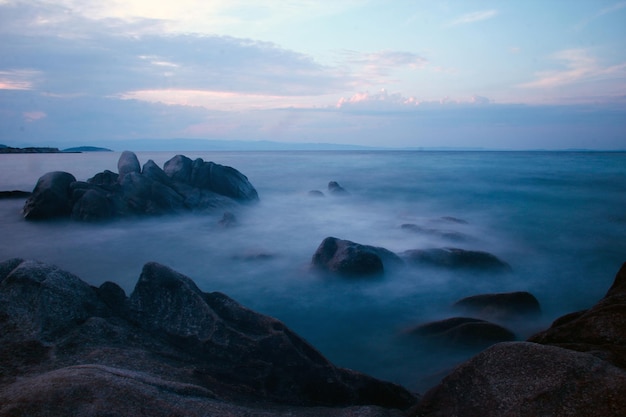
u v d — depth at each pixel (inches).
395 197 1327.5
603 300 242.2
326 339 403.2
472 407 153.8
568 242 789.2
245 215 968.3
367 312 459.8
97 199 861.2
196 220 880.9
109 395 152.8
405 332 392.8
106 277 595.2
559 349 159.6
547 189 1503.4
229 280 565.9
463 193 1411.2
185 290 283.1
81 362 213.9
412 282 530.3
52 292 265.3
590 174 2031.3
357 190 1472.7
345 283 516.1
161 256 677.9
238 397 210.1
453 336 360.5
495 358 164.7
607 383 142.1
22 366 209.5
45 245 732.7
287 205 1147.9
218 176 1037.8
